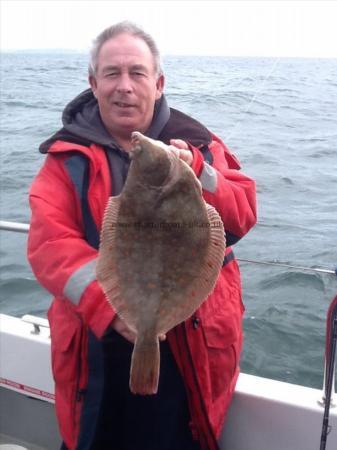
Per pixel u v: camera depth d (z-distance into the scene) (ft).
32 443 11.45
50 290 6.91
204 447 7.88
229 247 8.05
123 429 7.89
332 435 8.84
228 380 7.83
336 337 7.80
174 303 6.25
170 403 7.72
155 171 6.09
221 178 7.06
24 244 23.67
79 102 8.12
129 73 7.28
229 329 7.57
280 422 9.11
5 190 30.53
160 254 6.22
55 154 7.41
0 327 11.30
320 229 16.01
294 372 12.76
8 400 11.54
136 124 7.50
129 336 6.48
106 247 6.23
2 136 46.01
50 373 10.71
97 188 7.20
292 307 14.82
